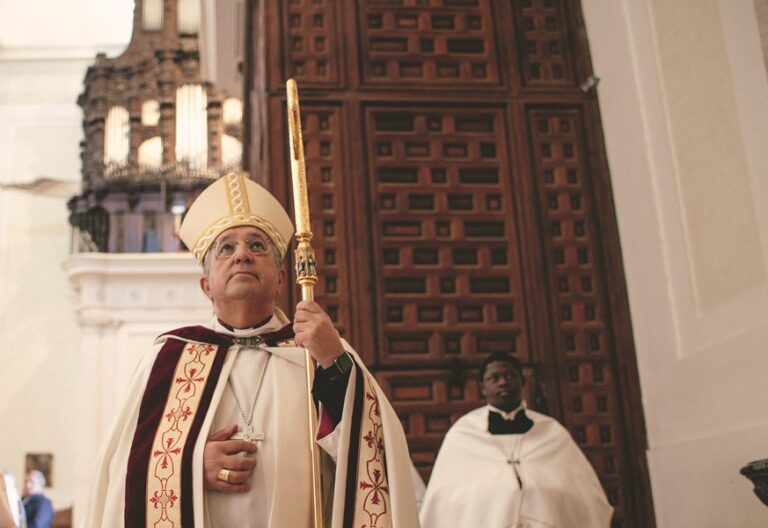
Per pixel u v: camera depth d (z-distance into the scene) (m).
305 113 5.39
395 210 5.28
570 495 3.92
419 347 5.08
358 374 2.21
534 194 5.41
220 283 2.37
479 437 4.14
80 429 13.38
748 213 4.07
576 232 5.39
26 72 15.63
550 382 5.08
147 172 14.77
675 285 4.72
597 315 5.23
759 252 4.01
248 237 2.42
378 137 5.41
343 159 5.33
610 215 5.40
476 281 5.23
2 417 13.73
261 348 2.36
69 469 13.48
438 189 5.36
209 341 2.37
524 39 5.74
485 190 5.40
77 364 14.12
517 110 5.57
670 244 4.77
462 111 5.52
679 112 4.69
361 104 5.45
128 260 14.02
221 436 2.18
